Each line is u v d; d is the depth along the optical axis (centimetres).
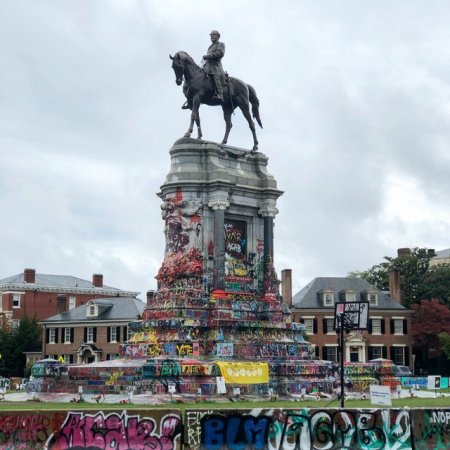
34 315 13800
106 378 6247
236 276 7088
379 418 3020
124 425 2853
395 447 3016
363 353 12006
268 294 7144
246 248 7231
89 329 12412
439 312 12462
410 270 13988
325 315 12012
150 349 6600
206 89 7375
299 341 7100
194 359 6325
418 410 3072
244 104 7575
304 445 2952
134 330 6912
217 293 6838
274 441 2928
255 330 6838
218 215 6969
